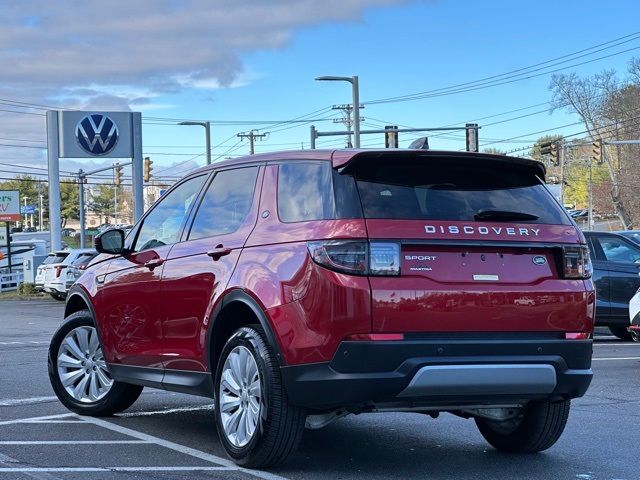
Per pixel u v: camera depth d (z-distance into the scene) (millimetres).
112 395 7590
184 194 6980
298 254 5371
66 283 30516
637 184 84875
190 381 6336
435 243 5277
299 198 5660
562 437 6977
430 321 5188
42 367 11305
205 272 6148
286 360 5309
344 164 5426
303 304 5254
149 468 5766
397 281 5172
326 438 6883
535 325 5441
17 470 5723
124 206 152000
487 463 6062
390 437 6945
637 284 14492
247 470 5699
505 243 5441
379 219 5266
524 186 5871
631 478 5668
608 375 10508
